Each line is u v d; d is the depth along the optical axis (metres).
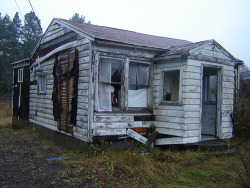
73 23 8.66
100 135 6.80
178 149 7.27
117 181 4.95
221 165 6.12
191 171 5.71
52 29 9.40
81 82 7.15
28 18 37.28
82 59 7.12
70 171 5.35
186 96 6.95
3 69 32.19
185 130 6.91
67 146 7.88
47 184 4.56
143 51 7.70
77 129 7.28
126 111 7.36
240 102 8.86
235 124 8.39
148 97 7.89
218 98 7.86
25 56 34.53
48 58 9.64
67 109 7.86
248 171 4.88
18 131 11.55
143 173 5.35
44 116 9.91
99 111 6.84
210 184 4.93
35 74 10.94
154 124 7.83
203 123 8.73
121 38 7.60
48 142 8.99
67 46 7.95
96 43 6.79
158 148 7.64
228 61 8.01
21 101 12.62
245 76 18.39
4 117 16.16
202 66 7.28
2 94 31.08
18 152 7.28
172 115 7.30
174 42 10.83
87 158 6.50
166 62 7.59
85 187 4.52
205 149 7.11
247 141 8.05
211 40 7.44
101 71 7.00
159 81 7.80
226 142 7.66
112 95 7.25
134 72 7.71
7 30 36.78
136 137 7.34
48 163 6.02
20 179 4.75
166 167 5.76
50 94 9.38
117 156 6.57
